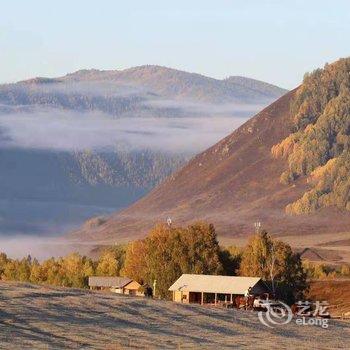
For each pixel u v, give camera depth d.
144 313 124.81
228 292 175.75
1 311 113.38
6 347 92.06
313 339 120.25
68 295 130.88
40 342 97.94
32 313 114.56
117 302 129.50
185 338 110.56
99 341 102.50
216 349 102.75
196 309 134.12
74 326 110.12
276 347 109.19
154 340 106.75
